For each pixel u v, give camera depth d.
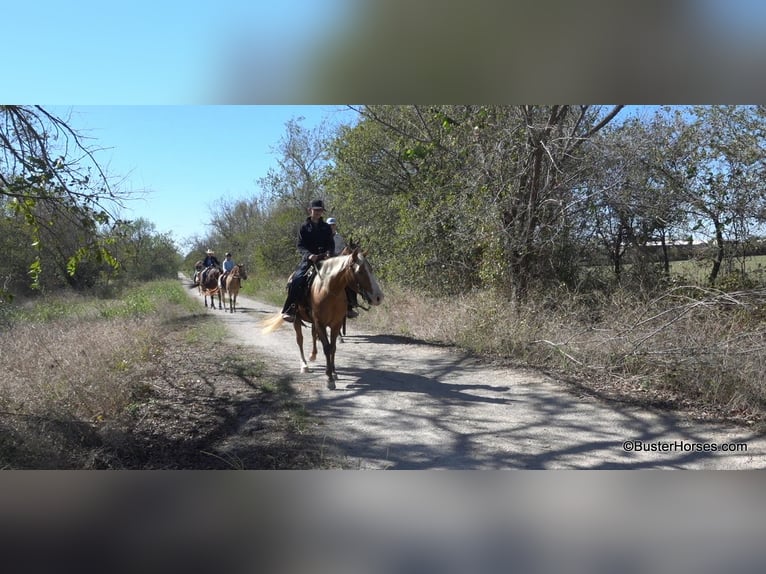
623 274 11.52
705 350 6.61
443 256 13.24
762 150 9.62
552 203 10.55
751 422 5.71
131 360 8.59
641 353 7.28
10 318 13.09
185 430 5.73
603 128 11.14
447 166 12.13
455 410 6.45
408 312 12.47
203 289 22.22
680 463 4.81
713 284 9.98
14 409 5.57
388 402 6.80
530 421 6.02
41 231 6.81
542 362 8.44
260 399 6.94
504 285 10.72
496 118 10.81
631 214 10.90
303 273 8.13
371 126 16.05
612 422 5.89
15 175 5.93
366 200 17.23
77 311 17.17
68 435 5.06
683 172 10.66
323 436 5.59
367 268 7.09
